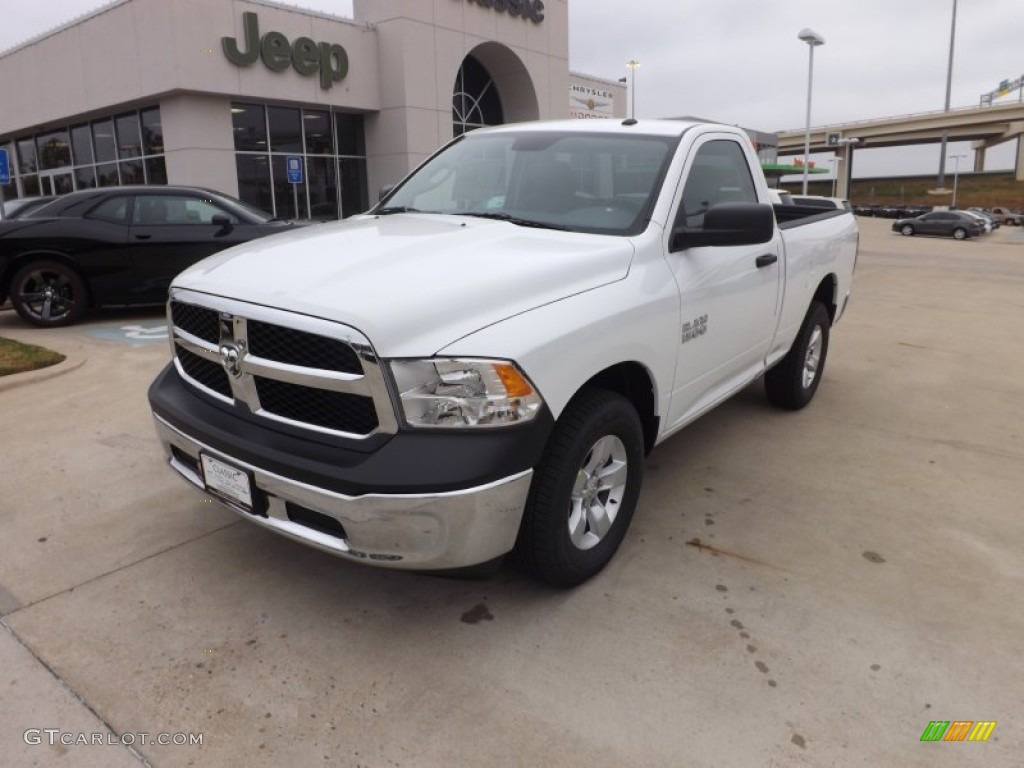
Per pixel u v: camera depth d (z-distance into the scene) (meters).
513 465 2.48
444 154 4.40
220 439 2.71
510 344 2.49
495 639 2.78
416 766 2.20
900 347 8.00
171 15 17.25
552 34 27.88
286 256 2.96
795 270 4.70
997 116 82.50
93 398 5.57
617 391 3.31
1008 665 2.66
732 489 4.13
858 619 2.92
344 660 2.66
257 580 3.16
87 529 3.57
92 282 8.26
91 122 21.27
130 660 2.64
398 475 2.35
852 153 95.06
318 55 20.48
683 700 2.47
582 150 3.80
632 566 3.29
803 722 2.38
